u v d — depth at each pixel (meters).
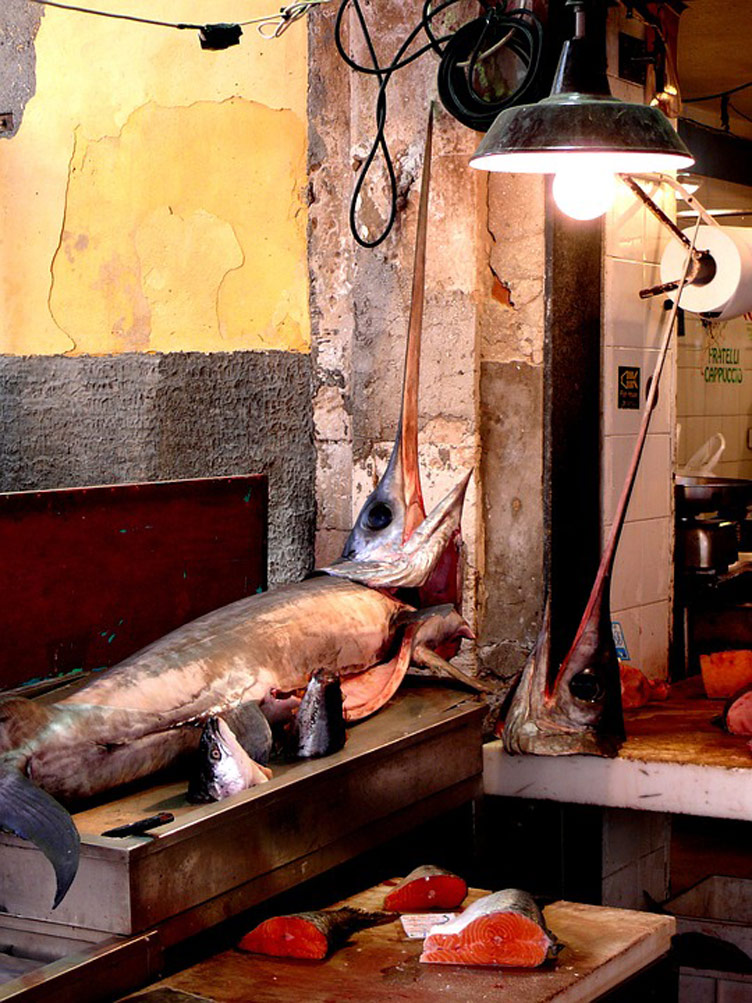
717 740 3.76
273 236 4.27
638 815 4.12
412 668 3.75
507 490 3.89
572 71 3.08
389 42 3.90
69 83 4.55
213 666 2.98
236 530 3.61
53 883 2.60
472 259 3.80
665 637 4.46
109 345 4.56
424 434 3.90
